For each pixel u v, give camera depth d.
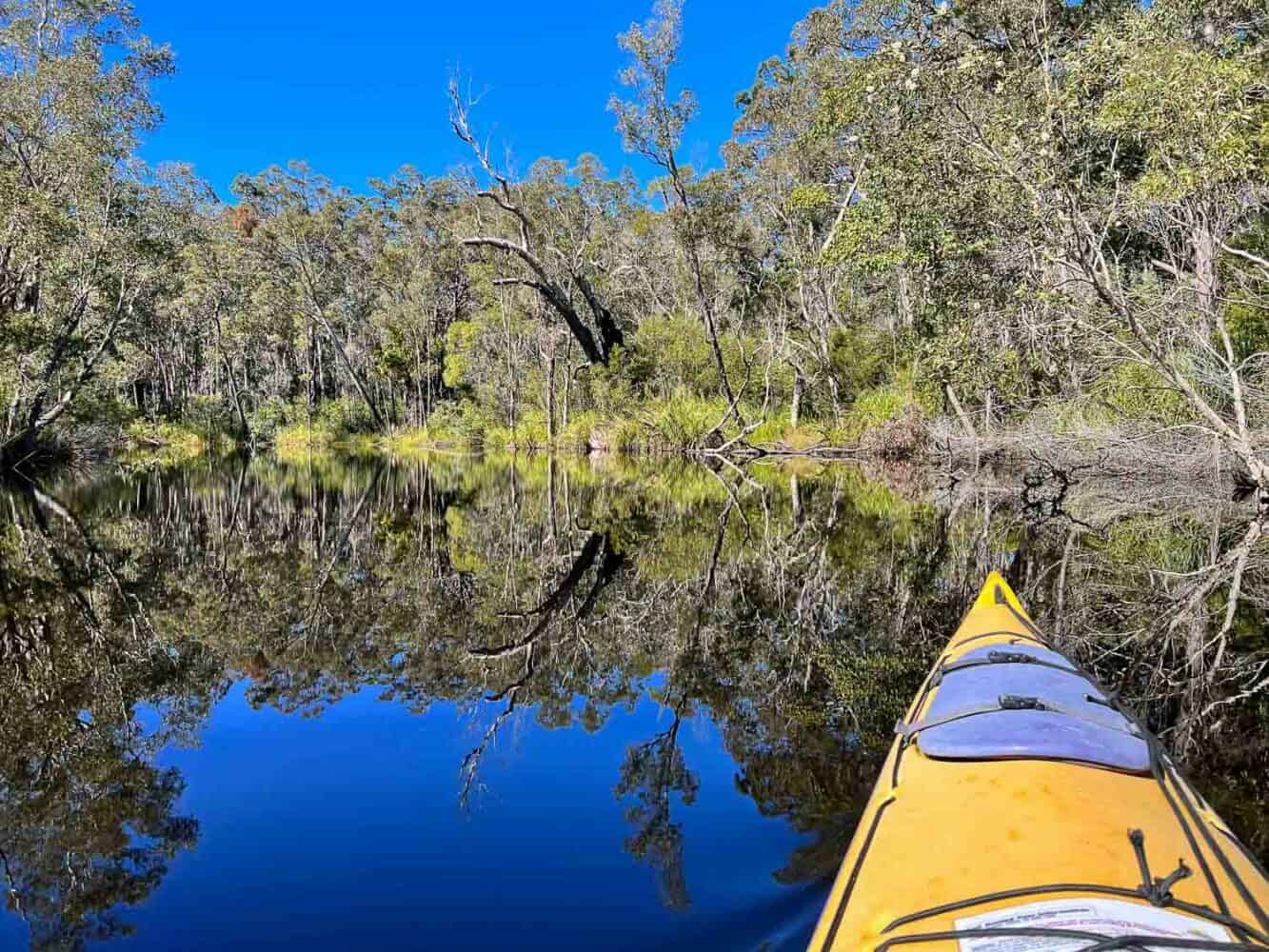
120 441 33.31
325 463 30.61
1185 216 10.85
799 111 23.19
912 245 13.22
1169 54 8.96
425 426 42.62
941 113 11.30
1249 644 5.44
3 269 20.84
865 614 6.87
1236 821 3.06
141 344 35.66
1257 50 10.70
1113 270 12.01
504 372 37.56
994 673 3.16
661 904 2.74
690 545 10.59
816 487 16.28
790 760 3.92
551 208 32.81
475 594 8.18
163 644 6.39
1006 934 1.64
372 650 6.22
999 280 12.09
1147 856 1.88
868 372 24.59
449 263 43.75
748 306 29.88
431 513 14.66
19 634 6.63
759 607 7.33
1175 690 4.61
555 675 5.55
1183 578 7.29
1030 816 2.07
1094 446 12.78
